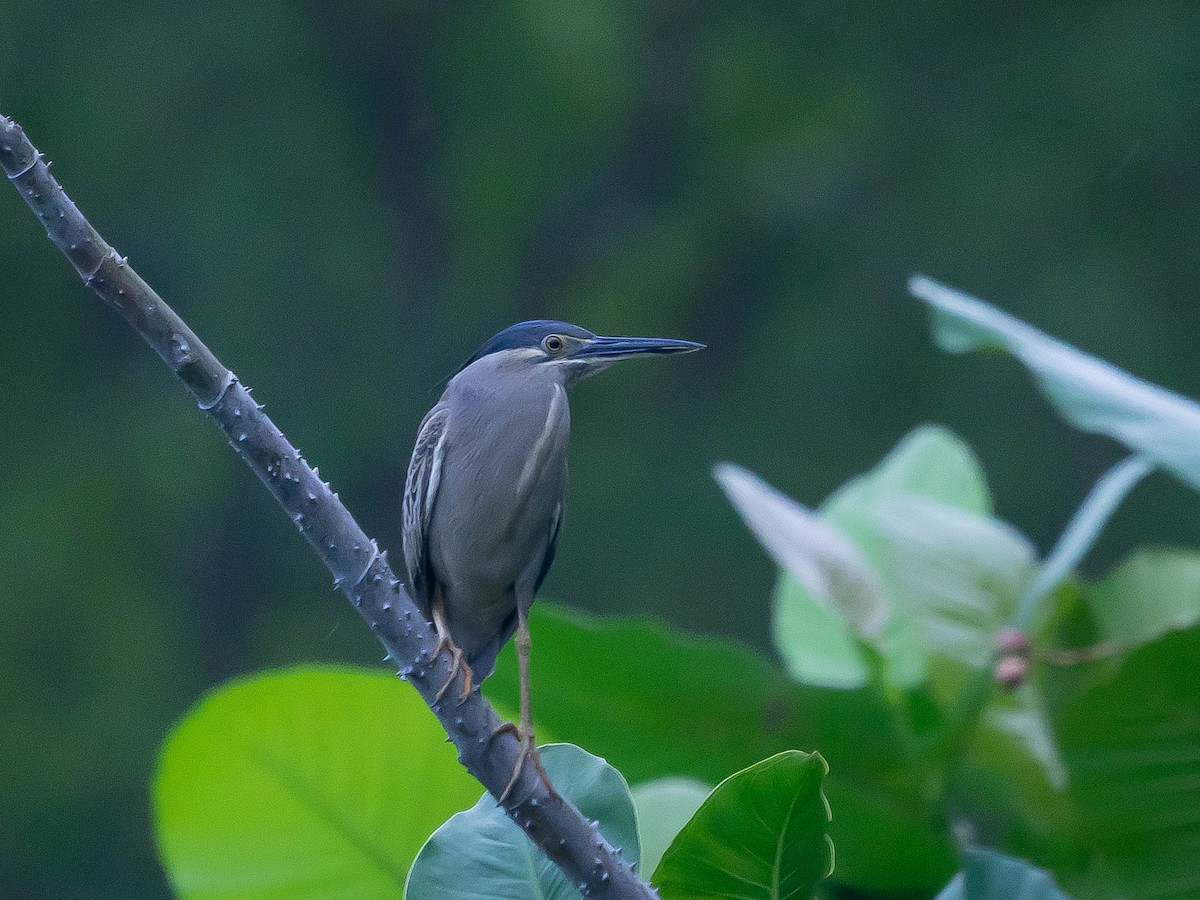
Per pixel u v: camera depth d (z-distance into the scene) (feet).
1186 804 10.97
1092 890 11.33
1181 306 55.98
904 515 12.72
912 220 59.21
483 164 61.77
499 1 62.85
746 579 51.96
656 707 11.43
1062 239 57.88
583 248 61.41
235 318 56.95
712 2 64.13
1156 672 10.62
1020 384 53.78
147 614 52.26
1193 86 58.34
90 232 8.25
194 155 59.72
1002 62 61.41
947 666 11.88
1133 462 11.87
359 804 10.62
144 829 49.42
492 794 8.83
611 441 55.88
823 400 56.44
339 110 61.67
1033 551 12.66
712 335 59.26
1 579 52.16
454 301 59.57
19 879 48.06
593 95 62.59
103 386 57.26
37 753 49.55
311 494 8.71
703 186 61.52
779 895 8.61
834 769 11.45
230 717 10.32
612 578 52.90
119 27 60.70
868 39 63.05
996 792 11.62
